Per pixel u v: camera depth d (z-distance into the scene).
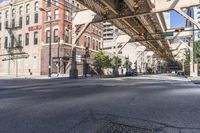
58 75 40.75
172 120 5.76
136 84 20.36
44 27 46.12
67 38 45.50
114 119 5.81
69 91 13.02
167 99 9.84
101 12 31.00
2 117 5.89
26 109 7.03
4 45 53.31
